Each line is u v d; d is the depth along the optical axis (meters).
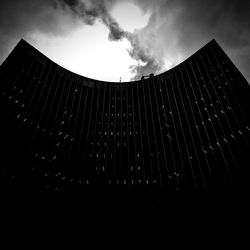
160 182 44.81
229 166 38.06
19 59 45.53
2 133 37.75
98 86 60.22
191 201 40.12
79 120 51.91
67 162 44.97
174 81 56.06
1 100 39.59
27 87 44.47
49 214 38.88
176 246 38.03
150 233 40.50
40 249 35.81
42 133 43.41
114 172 47.56
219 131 41.97
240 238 34.12
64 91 52.38
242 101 40.78
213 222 36.94
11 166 37.06
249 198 34.69
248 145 36.94
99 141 51.69
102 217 42.53
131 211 43.22
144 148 50.75
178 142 47.34
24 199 36.97
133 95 60.56
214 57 49.53
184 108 50.41
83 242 39.50
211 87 47.31
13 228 34.62
